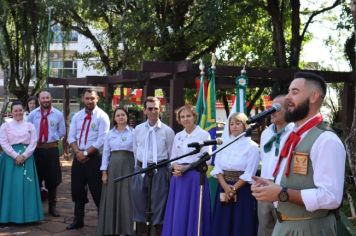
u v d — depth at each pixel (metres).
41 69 16.31
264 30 12.93
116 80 11.87
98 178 5.89
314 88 2.51
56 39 18.16
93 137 5.90
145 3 12.26
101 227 5.48
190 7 12.90
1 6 14.80
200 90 6.35
